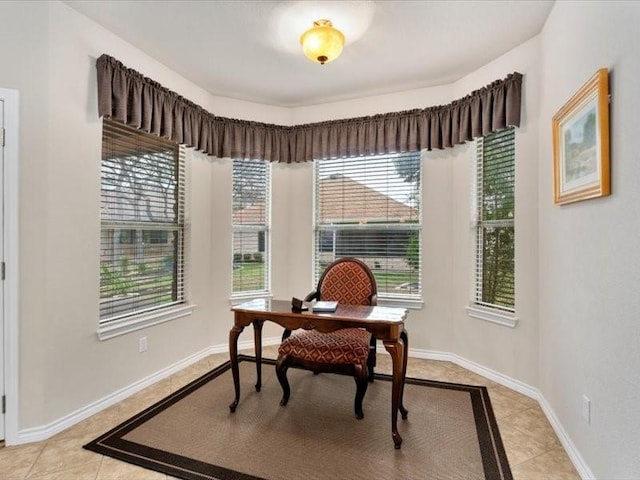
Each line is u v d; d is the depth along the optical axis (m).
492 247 3.03
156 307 3.02
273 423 2.23
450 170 3.31
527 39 2.61
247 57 2.87
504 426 2.20
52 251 2.13
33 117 2.05
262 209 3.87
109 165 2.57
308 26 2.45
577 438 1.82
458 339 3.26
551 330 2.26
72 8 2.23
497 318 2.85
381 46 2.69
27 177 2.04
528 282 2.61
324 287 3.01
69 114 2.22
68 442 2.03
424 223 3.42
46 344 2.10
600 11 1.59
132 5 2.21
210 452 1.93
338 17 2.34
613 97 1.47
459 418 2.29
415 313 3.45
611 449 1.48
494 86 2.80
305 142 3.74
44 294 2.09
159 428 2.17
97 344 2.42
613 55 1.47
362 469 1.79
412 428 2.17
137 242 2.86
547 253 2.36
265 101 3.73
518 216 2.69
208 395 2.63
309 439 2.05
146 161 2.90
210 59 2.90
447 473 1.76
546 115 2.39
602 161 1.51
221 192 3.60
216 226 3.58
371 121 3.48
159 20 2.37
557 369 2.13
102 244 2.56
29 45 2.04
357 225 3.71
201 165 3.42
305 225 3.84
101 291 2.54
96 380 2.40
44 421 2.08
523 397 2.59
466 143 3.17
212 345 3.57
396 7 2.23
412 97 3.44
